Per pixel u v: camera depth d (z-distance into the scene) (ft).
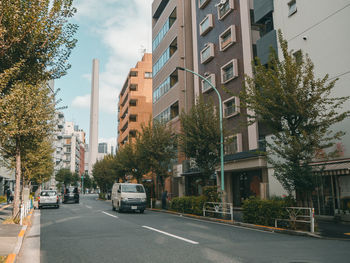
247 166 62.75
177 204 67.05
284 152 38.50
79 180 312.91
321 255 21.59
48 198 83.15
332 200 46.65
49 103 46.62
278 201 37.93
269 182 57.31
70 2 24.61
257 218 40.52
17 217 44.27
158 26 127.13
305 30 52.80
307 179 35.01
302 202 35.96
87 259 20.83
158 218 52.19
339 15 46.47
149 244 26.14
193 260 20.04
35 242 28.19
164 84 117.08
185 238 29.37
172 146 86.84
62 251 23.85
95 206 93.20
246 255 21.53
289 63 36.88
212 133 57.47
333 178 46.62
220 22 83.15
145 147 85.20
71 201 118.83
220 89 80.74
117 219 49.62
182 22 104.99
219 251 22.98
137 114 173.88
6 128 24.34
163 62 119.14
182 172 95.91
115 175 147.02
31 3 22.98
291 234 33.47
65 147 358.23
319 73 49.44
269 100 36.11
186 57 102.78
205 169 59.98
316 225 34.27
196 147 57.93
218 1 84.33
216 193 55.62
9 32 22.47
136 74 190.90
